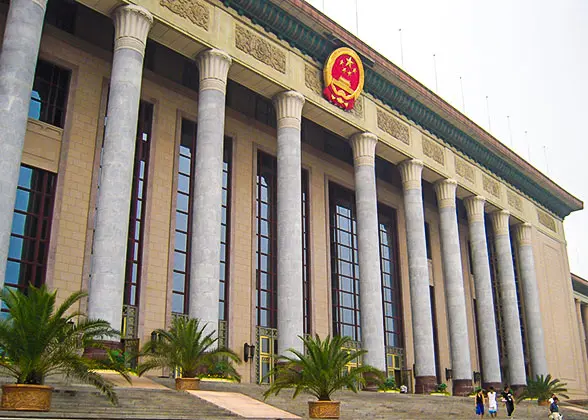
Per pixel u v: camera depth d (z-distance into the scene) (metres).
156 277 28.86
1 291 14.91
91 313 21.09
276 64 30.45
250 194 34.78
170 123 31.64
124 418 14.01
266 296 34.38
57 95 27.77
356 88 34.06
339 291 39.44
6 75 20.06
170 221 30.17
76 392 15.95
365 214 33.66
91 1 24.42
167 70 32.41
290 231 28.84
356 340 39.41
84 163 27.44
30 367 13.93
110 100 23.70
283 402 21.55
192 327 21.69
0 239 18.69
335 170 41.34
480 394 28.30
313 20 31.34
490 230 53.66
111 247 21.80
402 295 43.88
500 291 47.16
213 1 28.16
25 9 21.03
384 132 36.50
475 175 45.03
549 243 54.88
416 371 34.94
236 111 35.47
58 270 25.42
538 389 39.84
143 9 24.94
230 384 23.44
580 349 54.56
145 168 30.17
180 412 16.38
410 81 37.47
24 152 25.73
